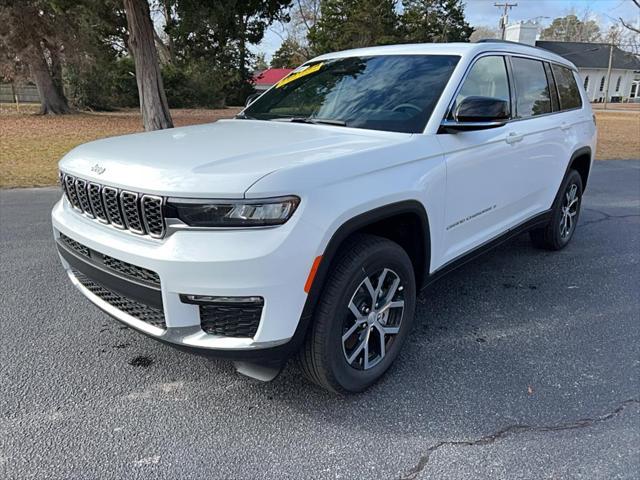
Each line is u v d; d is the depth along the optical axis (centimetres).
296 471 216
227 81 3881
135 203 220
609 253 507
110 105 3391
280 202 206
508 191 374
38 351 306
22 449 225
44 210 630
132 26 1509
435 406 261
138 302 231
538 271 455
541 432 242
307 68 414
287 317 216
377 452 228
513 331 341
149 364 296
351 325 257
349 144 259
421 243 288
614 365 301
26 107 3059
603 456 226
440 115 298
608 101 6844
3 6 1998
